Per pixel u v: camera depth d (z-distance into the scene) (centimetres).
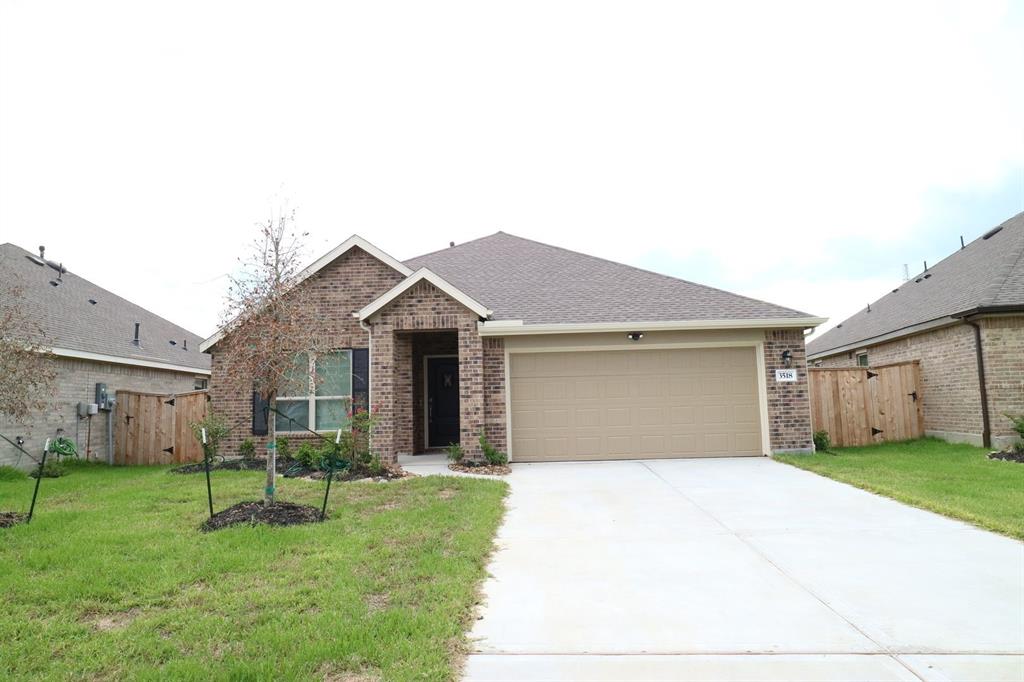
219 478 1062
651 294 1445
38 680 367
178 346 2183
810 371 1482
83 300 1859
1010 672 374
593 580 546
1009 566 566
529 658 397
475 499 851
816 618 457
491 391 1298
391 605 477
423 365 1541
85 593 500
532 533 704
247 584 521
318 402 1358
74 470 1341
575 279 1556
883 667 382
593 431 1299
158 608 477
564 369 1314
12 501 895
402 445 1400
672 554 620
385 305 1282
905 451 1332
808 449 1292
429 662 381
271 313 809
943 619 452
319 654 390
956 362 1441
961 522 725
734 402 1305
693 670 380
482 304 1399
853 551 619
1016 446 1216
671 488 959
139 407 1544
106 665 387
